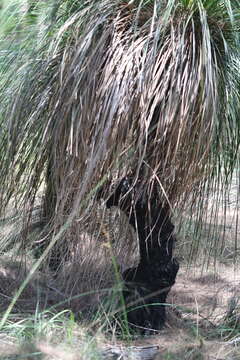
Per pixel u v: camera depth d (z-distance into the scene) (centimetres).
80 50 229
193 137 226
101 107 225
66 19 253
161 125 223
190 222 254
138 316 254
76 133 225
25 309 270
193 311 286
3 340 225
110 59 231
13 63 261
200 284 325
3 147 262
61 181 239
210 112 223
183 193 238
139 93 224
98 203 254
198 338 243
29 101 249
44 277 296
